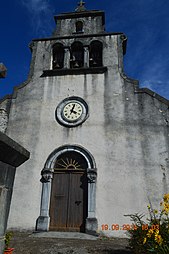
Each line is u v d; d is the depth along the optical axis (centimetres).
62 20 1487
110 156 999
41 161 1034
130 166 969
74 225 942
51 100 1167
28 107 1163
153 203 896
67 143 1052
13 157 359
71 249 649
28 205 963
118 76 1173
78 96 1154
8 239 525
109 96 1129
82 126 1077
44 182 993
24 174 1016
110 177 962
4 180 345
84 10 1521
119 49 1262
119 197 926
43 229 908
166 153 966
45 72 1233
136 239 522
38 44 1362
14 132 1109
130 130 1036
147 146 992
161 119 1034
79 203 976
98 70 1200
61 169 1030
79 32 1414
